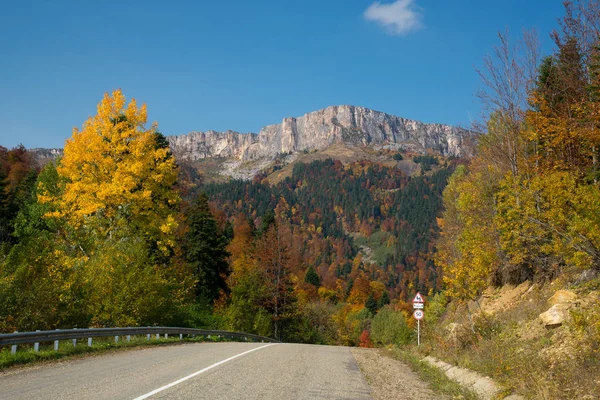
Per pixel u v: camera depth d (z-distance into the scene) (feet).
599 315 30.04
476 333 54.85
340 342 263.90
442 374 46.75
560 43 62.34
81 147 82.28
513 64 72.59
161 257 120.06
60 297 60.29
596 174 52.26
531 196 41.70
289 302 177.06
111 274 72.23
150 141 87.71
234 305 135.74
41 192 106.22
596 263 35.32
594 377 27.20
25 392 26.81
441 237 136.26
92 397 25.39
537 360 33.37
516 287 70.95
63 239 86.33
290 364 47.78
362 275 561.43
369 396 32.63
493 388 35.24
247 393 28.76
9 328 54.24
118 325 70.85
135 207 83.51
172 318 95.71
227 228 290.97
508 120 70.79
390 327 153.99
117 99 86.69
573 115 58.90
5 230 143.74
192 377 33.94
